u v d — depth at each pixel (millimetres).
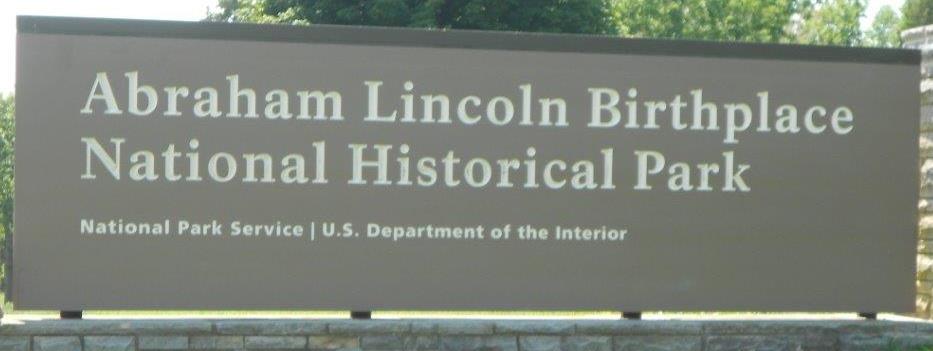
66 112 10914
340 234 11188
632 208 11484
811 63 11727
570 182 11406
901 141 11867
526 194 11359
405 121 11234
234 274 11086
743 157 11625
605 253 11453
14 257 10859
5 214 41656
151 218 11008
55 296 10914
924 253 12227
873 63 11820
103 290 10961
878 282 11836
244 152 11086
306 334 11055
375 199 11219
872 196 11820
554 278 11398
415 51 11242
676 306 11547
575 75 11414
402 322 11133
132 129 10984
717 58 11594
